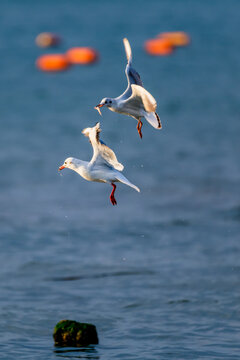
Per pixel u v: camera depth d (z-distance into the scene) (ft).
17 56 262.06
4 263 63.41
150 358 42.50
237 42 298.56
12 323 49.14
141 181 99.76
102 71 227.81
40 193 93.40
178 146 123.65
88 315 50.67
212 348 44.19
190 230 75.05
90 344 45.11
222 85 194.39
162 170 106.22
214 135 133.28
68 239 71.72
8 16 449.89
